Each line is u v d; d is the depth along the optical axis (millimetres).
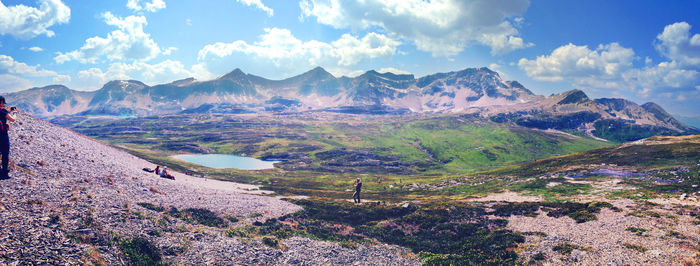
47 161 37938
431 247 38688
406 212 54094
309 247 33156
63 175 34375
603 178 71812
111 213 25328
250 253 26688
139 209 30938
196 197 50031
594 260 27594
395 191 113875
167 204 40000
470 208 53000
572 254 29547
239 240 29359
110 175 44406
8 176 24906
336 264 29609
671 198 48031
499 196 71812
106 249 19047
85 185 33438
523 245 34375
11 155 33625
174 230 27375
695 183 53438
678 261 24859
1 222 16500
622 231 34156
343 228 45625
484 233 41188
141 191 42188
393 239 41812
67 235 18281
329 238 39500
